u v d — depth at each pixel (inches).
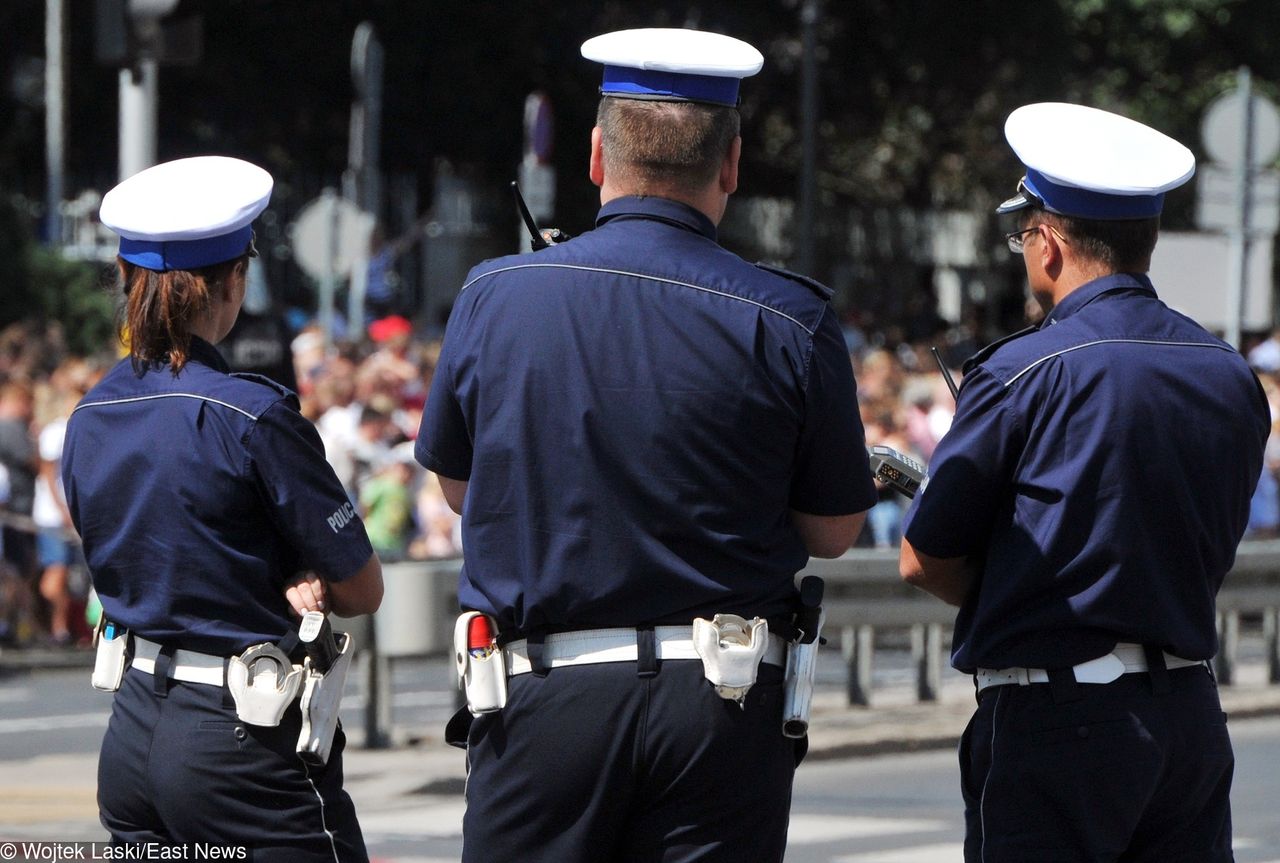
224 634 493.0
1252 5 4340.6
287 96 4042.8
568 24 4062.5
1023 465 486.3
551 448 439.5
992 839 494.6
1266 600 1515.7
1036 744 486.6
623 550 435.5
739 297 440.5
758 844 446.9
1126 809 482.6
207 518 493.7
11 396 1829.5
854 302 4616.1
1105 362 485.4
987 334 4525.1
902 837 941.8
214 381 500.7
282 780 494.3
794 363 439.2
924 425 2059.5
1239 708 1369.3
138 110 1289.4
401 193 3649.1
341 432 1780.3
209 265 506.9
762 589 443.5
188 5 1268.5
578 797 442.3
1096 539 479.5
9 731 1333.7
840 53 4466.0
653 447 435.2
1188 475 486.6
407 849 919.7
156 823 504.4
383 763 1159.6
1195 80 4512.8
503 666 449.4
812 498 451.8
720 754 438.0
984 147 4704.7
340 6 3959.2
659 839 443.8
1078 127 505.4
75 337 2674.7
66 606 1850.4
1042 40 4352.9
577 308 441.7
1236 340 1643.7
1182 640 486.3
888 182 4963.1
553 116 4178.2
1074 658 483.2
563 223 4180.6
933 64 4443.9
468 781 462.9
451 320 461.7
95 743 1274.6
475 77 4057.6
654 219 449.4
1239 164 1651.1
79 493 509.0
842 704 1405.0
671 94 448.5
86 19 3779.5
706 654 433.7
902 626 1382.9
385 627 1203.2
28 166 3895.2
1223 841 506.0
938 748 1245.1
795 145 4653.1
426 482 1727.4
